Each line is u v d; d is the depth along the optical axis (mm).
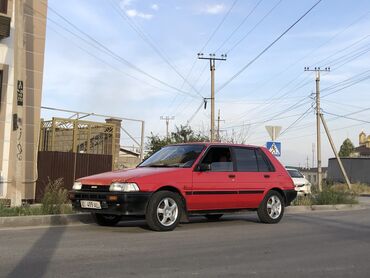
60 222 10961
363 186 43156
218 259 7438
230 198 11008
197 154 10734
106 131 18609
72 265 6773
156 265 6922
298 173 24516
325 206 18094
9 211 10891
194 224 11594
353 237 9984
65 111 17312
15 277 6090
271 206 11969
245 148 11711
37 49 15922
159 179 9859
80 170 17000
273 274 6602
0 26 14758
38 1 15969
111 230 10062
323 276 6582
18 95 12320
